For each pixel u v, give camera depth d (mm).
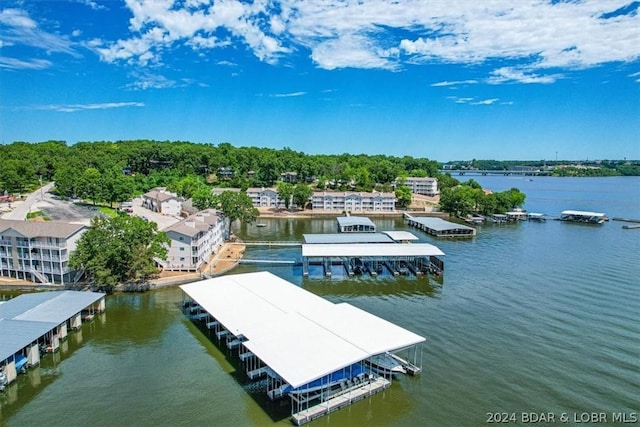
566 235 122500
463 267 86375
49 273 70688
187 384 43250
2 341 44656
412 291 71750
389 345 42469
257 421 37375
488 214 158625
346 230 129125
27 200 130875
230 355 49219
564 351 49625
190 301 64875
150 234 73375
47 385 43156
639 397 40844
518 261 91125
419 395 41125
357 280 78500
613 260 91688
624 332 54531
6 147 195875
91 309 61250
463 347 50625
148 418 37906
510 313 61156
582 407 39406
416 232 128000
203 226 87250
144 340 53000
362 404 39719
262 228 135500
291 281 78188
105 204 136625
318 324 47719
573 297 67688
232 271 84062
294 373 37094
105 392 41906
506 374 44688
